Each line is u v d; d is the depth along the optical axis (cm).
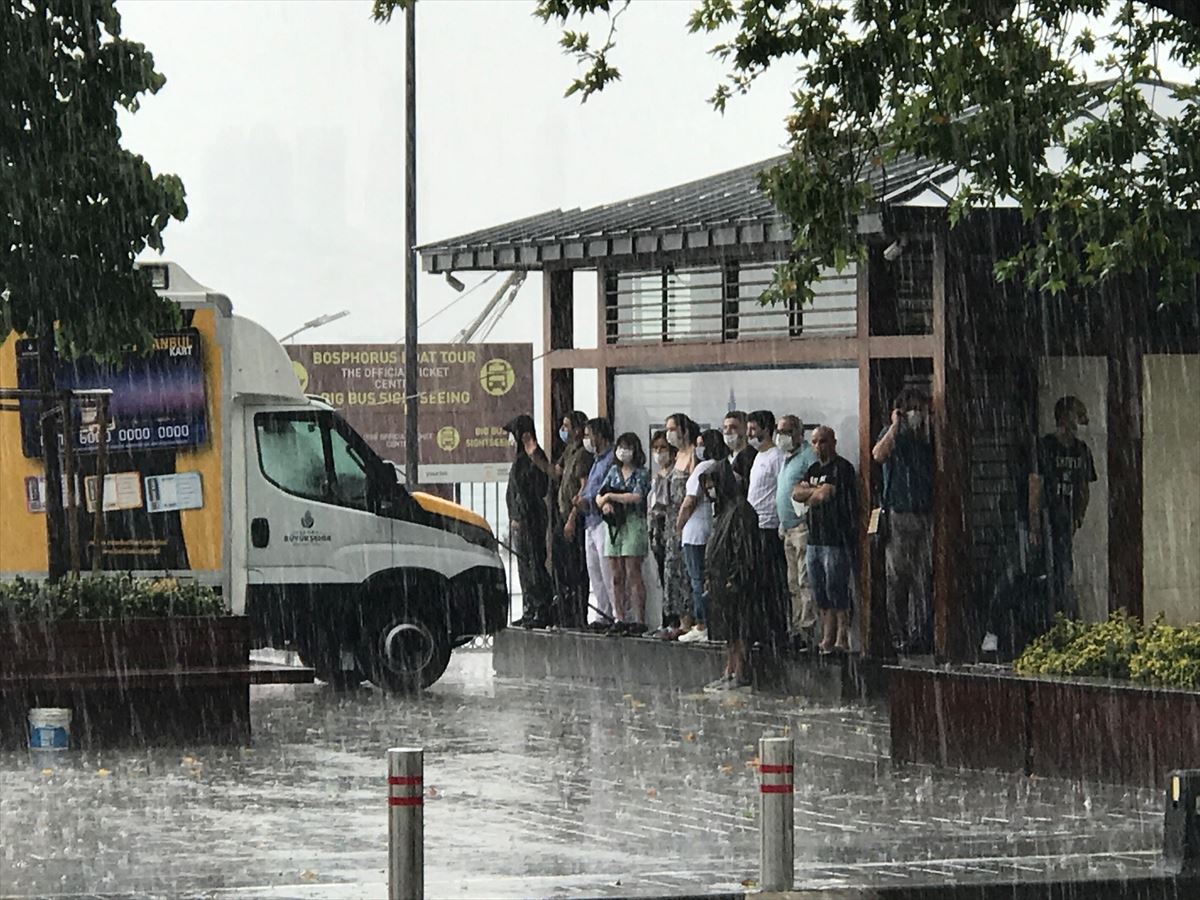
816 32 1786
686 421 2531
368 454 2509
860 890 1205
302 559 2480
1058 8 1852
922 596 2366
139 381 2303
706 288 2608
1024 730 1738
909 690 1823
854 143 1831
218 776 1772
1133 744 1662
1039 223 2247
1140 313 2348
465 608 2516
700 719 2178
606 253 2580
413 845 1066
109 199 2045
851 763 1834
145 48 2055
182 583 2262
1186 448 2373
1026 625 2361
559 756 1903
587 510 2667
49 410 2142
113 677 1950
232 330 2373
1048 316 2319
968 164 1822
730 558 2373
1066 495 2356
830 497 2327
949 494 2289
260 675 1984
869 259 2361
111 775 1777
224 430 2314
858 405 2405
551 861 1370
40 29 2005
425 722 2181
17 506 2291
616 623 2619
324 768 1822
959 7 1720
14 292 2031
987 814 1555
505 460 3953
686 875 1296
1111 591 2367
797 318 2495
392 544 2498
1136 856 1360
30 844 1434
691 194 2841
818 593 2341
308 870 1333
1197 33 1934
